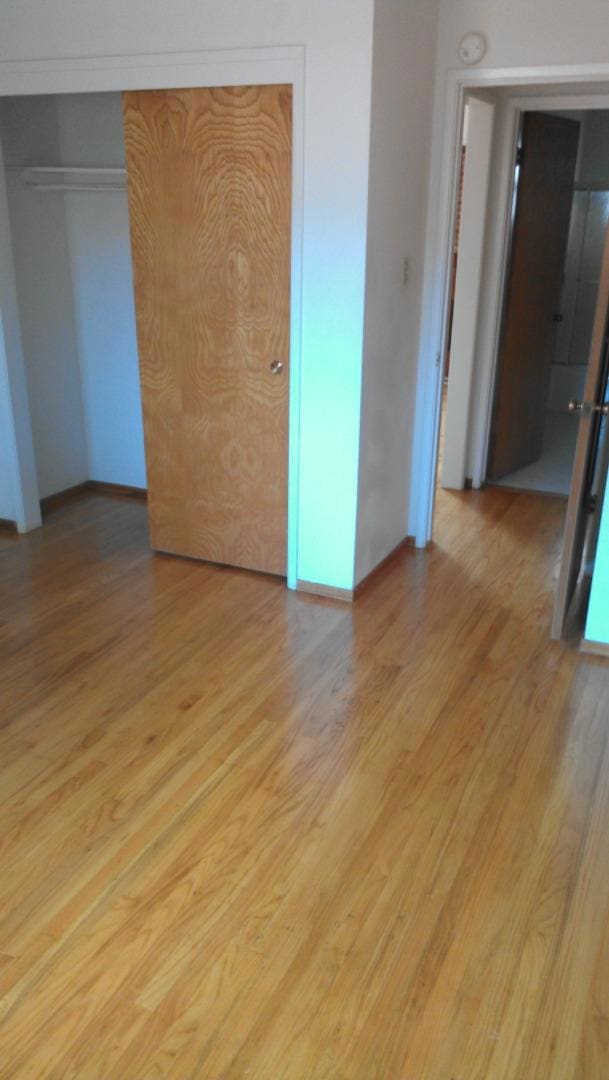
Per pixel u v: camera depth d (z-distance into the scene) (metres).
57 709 2.69
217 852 2.10
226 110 3.01
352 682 2.86
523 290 4.63
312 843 2.14
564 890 2.00
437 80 3.32
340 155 2.86
